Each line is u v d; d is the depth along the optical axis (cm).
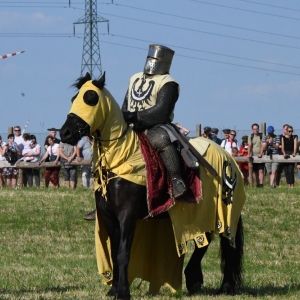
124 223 1680
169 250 1898
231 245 1861
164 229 1891
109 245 1792
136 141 1730
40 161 4178
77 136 1656
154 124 1775
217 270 2367
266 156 4241
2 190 4041
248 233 3170
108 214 1728
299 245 2959
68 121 1658
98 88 1688
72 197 3753
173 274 1900
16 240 2950
